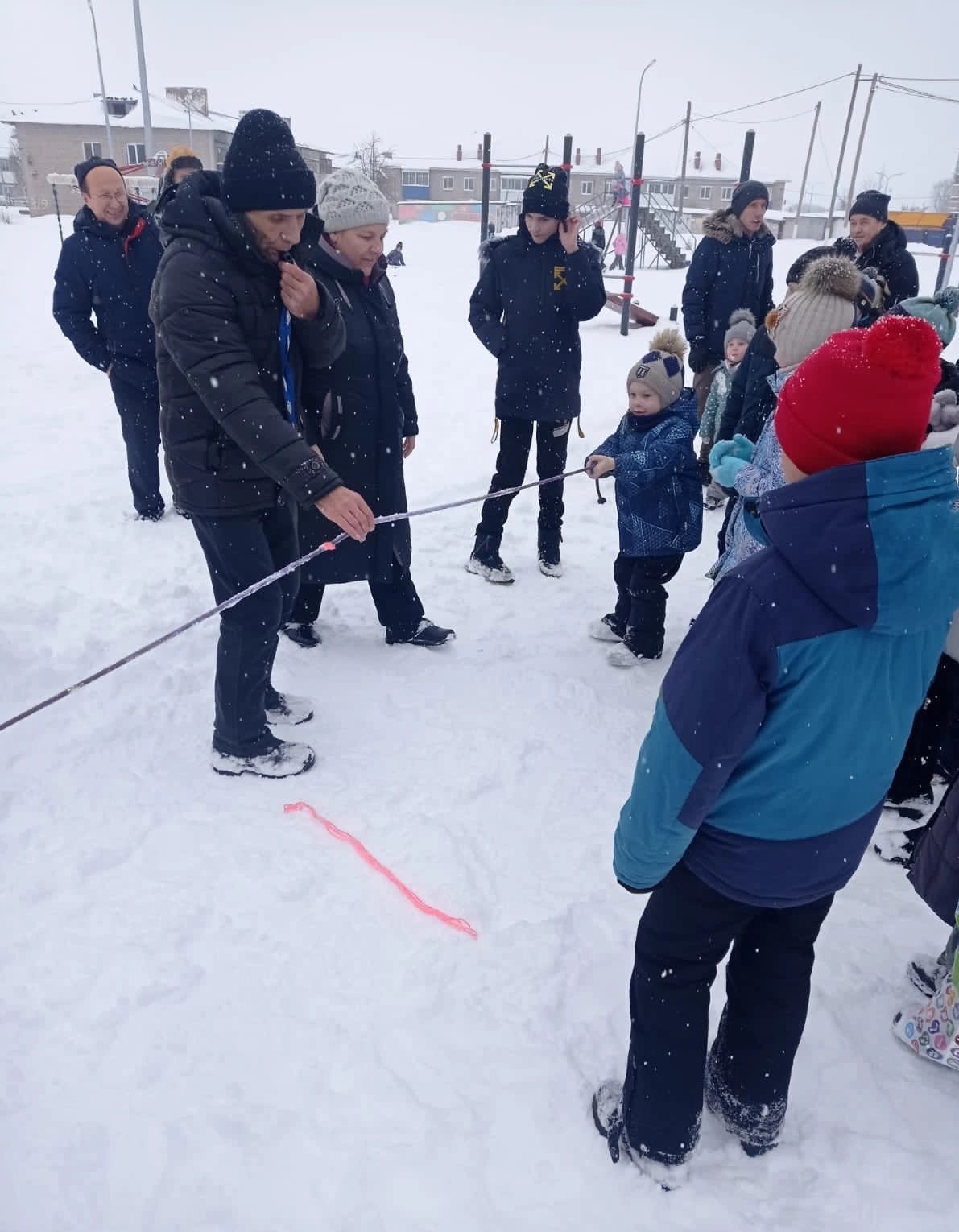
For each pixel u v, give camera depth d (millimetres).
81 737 3146
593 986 2236
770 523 1360
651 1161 1754
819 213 61031
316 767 3086
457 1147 1825
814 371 1355
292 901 2471
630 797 1507
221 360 2482
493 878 2607
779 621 1331
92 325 5066
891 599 1293
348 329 3352
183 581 4445
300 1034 2064
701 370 6465
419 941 2350
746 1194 1757
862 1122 1922
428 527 5477
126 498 5789
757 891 1519
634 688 3729
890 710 1427
